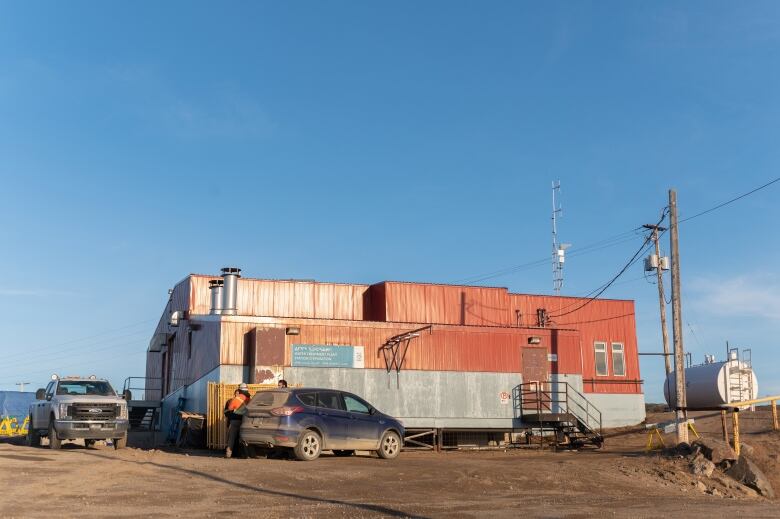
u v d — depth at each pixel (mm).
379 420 20719
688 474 19438
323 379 28359
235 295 29594
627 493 16625
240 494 13266
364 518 11578
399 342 29766
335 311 38875
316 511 11961
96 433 22078
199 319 31328
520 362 31938
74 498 12172
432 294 39062
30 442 24531
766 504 15961
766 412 34438
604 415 39969
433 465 18531
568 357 32906
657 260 30594
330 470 16703
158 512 11250
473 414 30625
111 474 14867
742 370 32219
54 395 22922
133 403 38281
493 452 28578
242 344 27812
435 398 30125
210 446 24875
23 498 11984
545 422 30953
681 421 24391
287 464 17797
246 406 19688
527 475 17500
